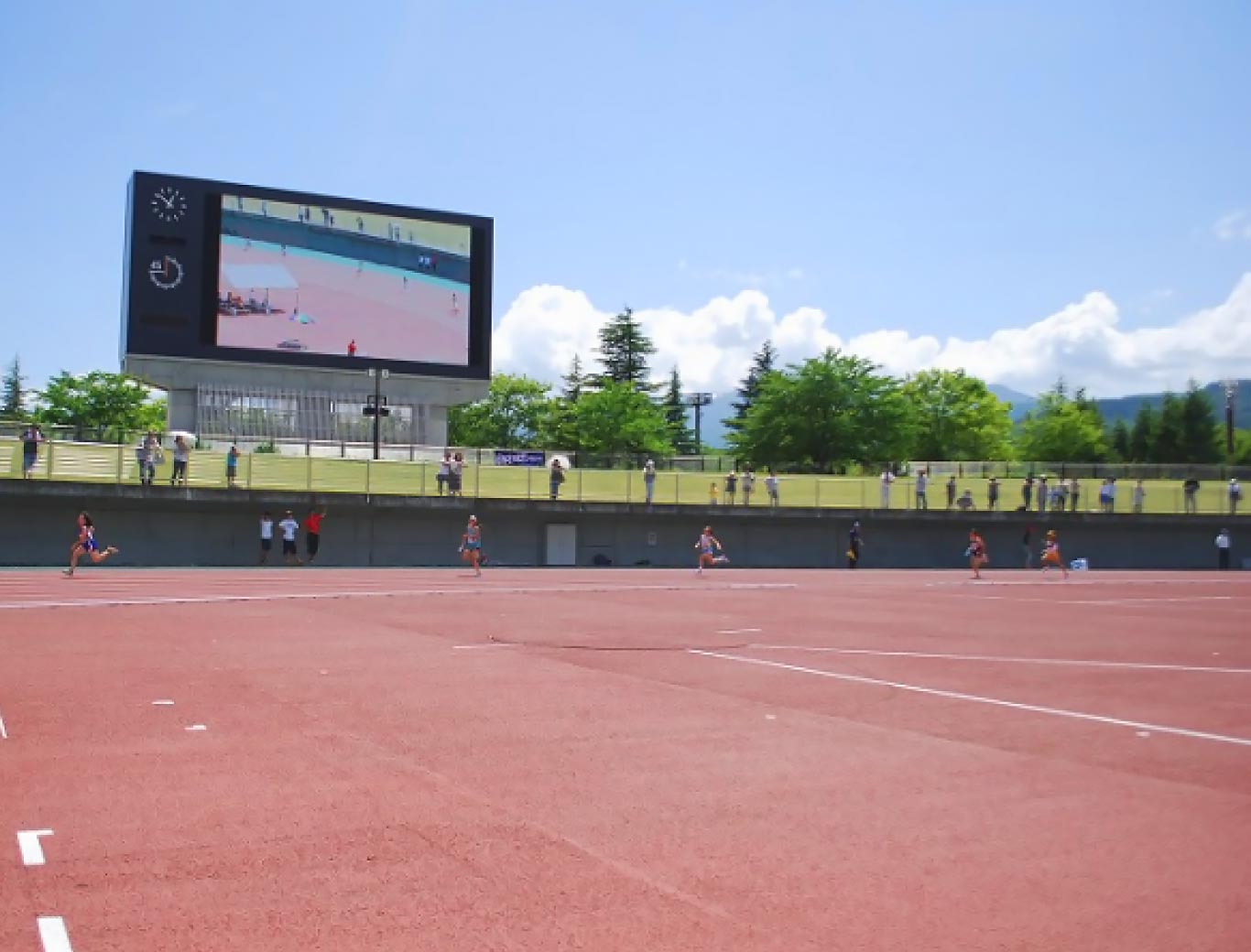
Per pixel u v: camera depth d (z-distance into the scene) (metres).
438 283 56.72
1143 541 58.66
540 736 9.72
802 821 7.14
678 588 32.56
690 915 5.44
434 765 8.52
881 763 8.88
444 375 56.59
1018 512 56.72
